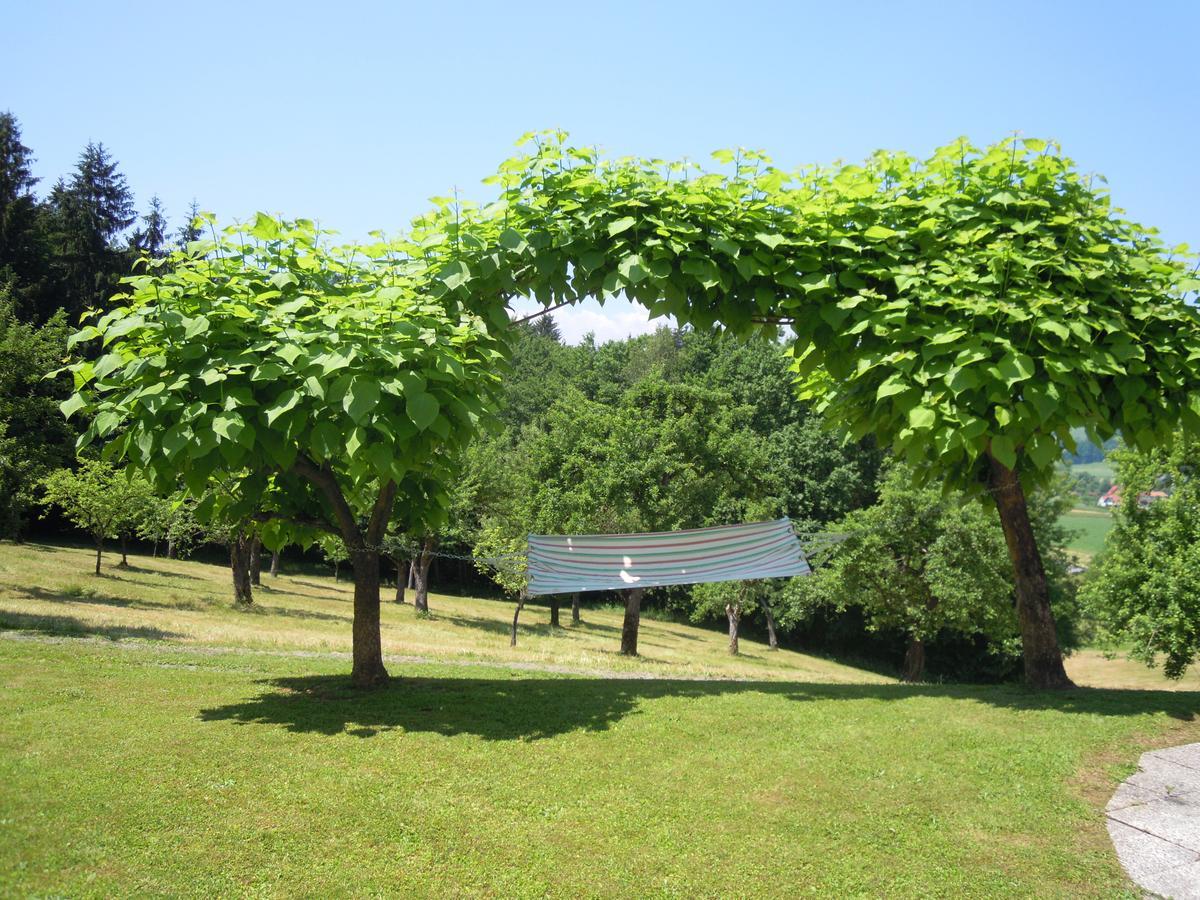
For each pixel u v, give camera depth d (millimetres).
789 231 9602
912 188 10109
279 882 5348
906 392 8844
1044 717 9016
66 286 48844
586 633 40875
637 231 9180
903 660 48281
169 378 8094
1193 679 35531
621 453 29109
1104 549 29109
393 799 6570
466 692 10039
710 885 5602
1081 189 9812
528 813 6465
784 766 7527
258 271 9078
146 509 33344
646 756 7711
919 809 6746
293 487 10742
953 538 29141
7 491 22906
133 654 12492
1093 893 5629
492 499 40500
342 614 32438
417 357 8031
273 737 7887
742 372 51844
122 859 5434
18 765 6684
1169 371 9320
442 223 9422
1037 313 8398
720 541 10953
